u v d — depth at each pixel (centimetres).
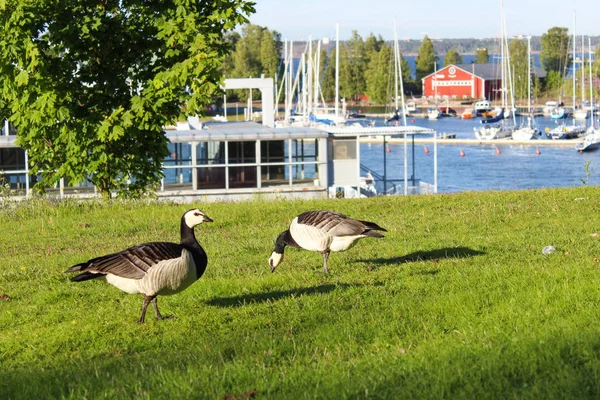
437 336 870
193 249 984
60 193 3288
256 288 1173
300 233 1242
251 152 3788
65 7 2131
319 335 904
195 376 746
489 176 6531
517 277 1134
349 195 4291
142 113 2209
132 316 1043
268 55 15750
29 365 881
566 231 1622
